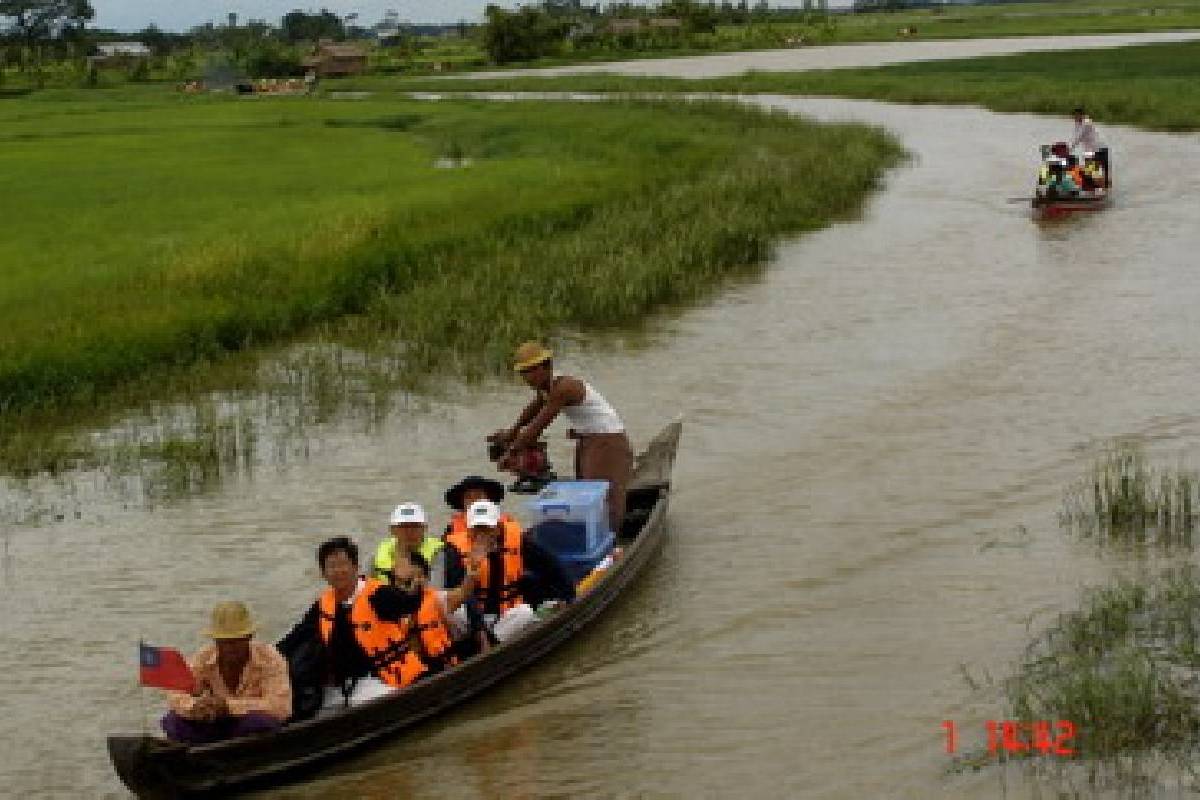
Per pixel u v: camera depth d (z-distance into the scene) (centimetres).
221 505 1683
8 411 2055
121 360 2236
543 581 1258
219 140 6338
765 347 2334
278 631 1320
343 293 2698
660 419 1959
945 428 1844
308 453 1875
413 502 1667
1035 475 1644
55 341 2269
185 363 2317
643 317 2602
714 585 1381
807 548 1465
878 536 1484
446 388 2178
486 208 3406
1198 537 1419
